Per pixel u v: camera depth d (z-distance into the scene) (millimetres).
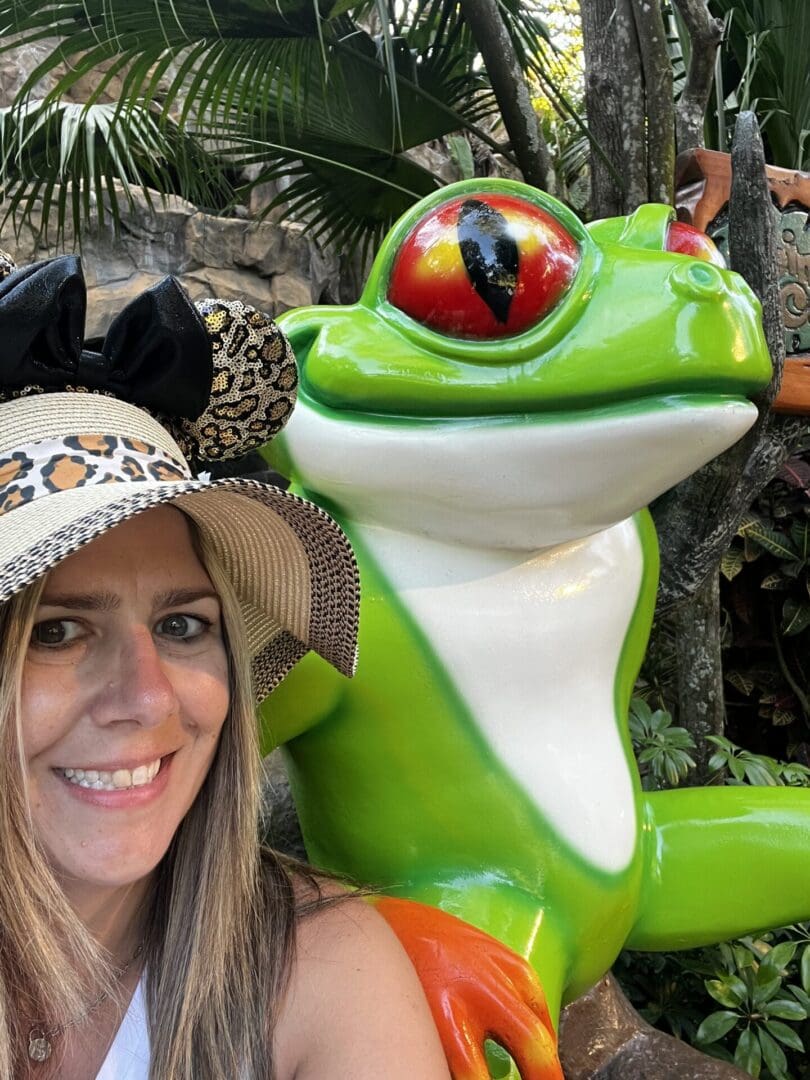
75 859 603
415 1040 646
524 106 1627
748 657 2309
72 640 598
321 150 1948
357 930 707
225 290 3537
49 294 574
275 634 802
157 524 631
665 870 1014
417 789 927
